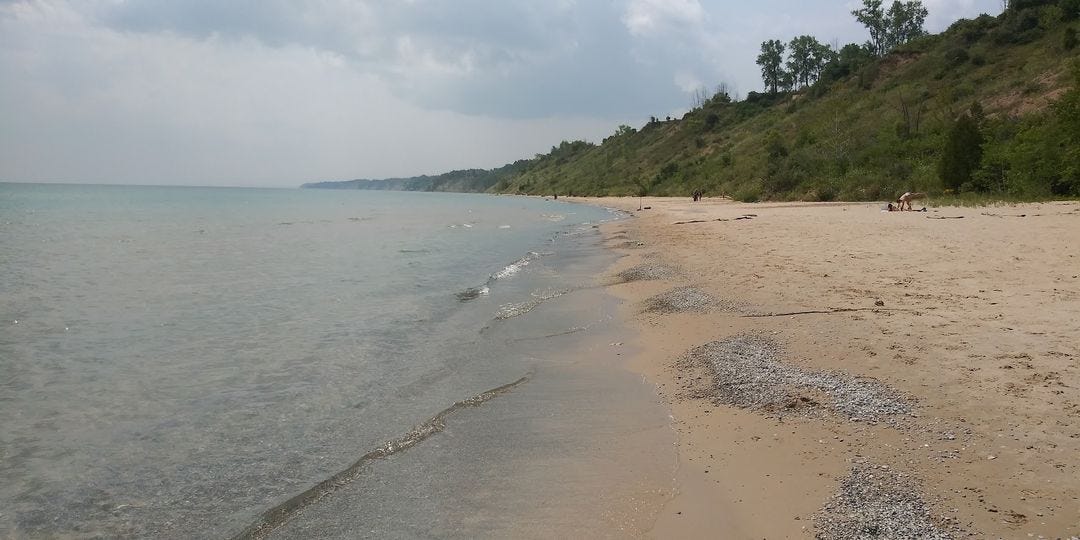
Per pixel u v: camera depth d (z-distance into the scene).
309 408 6.32
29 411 6.22
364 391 6.84
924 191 35.59
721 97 134.38
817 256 14.67
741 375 6.68
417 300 12.22
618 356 8.03
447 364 7.87
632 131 154.88
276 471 4.93
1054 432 4.69
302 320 10.41
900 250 14.65
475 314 10.89
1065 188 27.75
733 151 85.94
